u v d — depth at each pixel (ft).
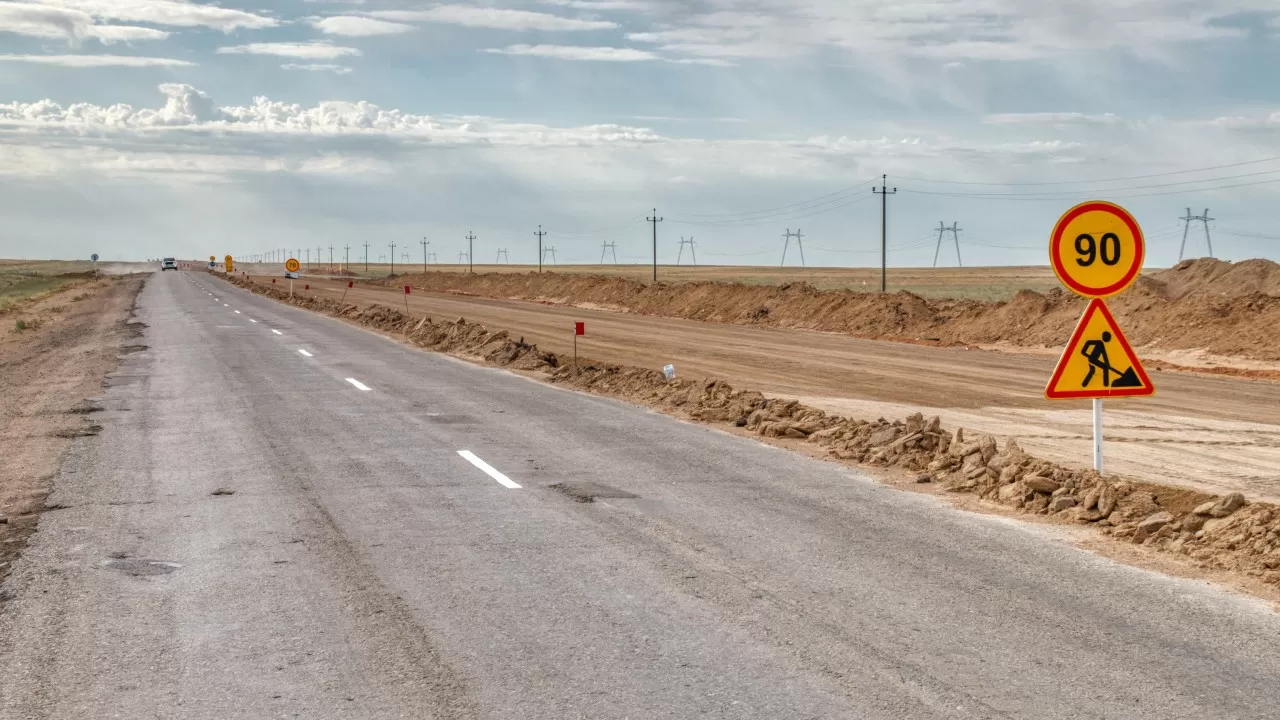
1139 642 18.92
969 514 29.71
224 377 65.87
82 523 27.99
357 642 18.67
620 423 47.60
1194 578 23.41
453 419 48.47
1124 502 29.25
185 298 198.29
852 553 25.11
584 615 20.21
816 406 58.59
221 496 31.45
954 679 16.96
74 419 48.16
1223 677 17.19
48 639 18.84
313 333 107.34
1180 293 154.51
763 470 36.24
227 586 22.15
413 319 121.39
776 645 18.53
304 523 27.99
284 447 40.50
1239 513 26.63
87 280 380.78
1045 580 22.98
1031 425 52.85
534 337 116.16
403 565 23.85
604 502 30.83
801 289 159.33
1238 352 90.58
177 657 17.93
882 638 18.97
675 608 20.67
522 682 16.74
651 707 15.71
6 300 216.33
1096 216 30.42
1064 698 16.21
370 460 37.78
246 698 16.12
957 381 75.20
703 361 89.86
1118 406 61.72
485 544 25.81
